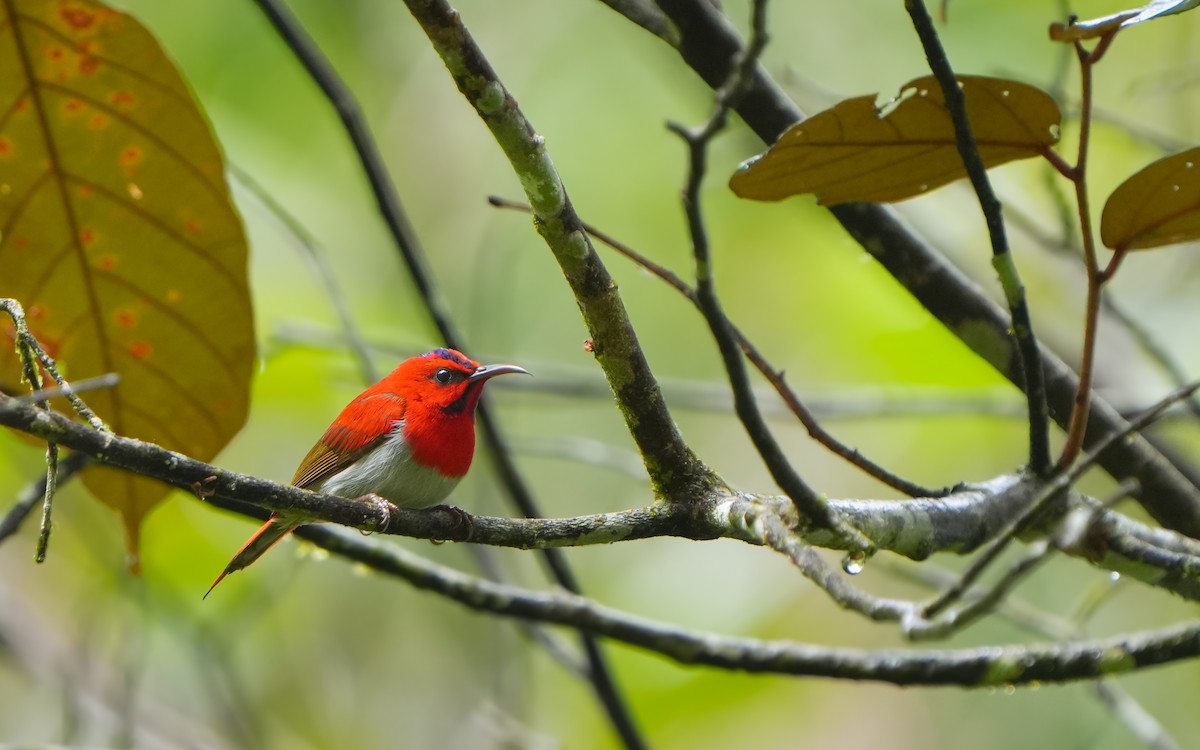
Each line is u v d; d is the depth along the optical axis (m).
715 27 6.57
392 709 13.30
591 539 5.66
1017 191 12.56
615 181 14.08
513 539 5.64
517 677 12.98
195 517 12.80
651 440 5.59
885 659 7.70
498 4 14.48
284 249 12.76
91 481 7.47
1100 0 12.73
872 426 14.25
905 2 4.91
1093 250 5.40
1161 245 5.38
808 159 5.55
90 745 11.92
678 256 14.13
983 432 13.88
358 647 13.62
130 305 7.48
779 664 8.17
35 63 6.83
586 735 13.05
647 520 5.64
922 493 5.80
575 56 14.28
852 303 13.80
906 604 5.04
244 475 5.19
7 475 12.73
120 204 7.27
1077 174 5.31
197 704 13.05
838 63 13.55
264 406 12.77
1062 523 5.48
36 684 12.84
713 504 5.63
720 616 13.35
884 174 5.68
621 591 13.53
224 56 13.18
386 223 8.91
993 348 6.78
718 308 4.86
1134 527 6.25
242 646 13.34
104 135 7.08
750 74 4.38
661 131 14.07
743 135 12.24
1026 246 12.09
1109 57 12.92
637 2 6.59
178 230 7.36
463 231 14.12
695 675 13.10
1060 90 8.14
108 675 12.59
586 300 5.30
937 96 5.24
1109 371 11.38
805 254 14.02
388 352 11.43
